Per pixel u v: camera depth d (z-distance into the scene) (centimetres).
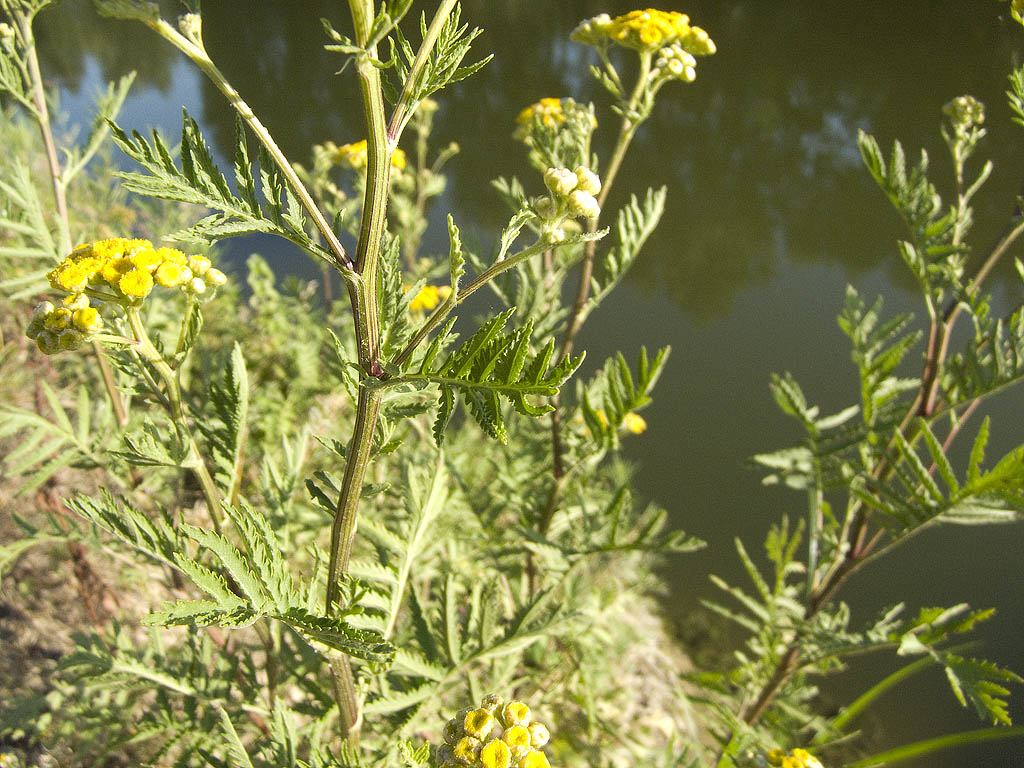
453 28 20
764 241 144
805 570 47
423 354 24
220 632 40
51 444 35
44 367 60
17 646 48
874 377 43
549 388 19
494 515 48
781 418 101
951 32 201
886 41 207
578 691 57
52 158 38
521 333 19
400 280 23
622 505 37
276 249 111
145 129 129
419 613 34
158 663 36
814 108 188
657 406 103
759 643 51
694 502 91
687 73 39
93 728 40
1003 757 66
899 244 41
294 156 131
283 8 241
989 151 155
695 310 124
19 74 38
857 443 44
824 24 222
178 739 34
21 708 40
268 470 33
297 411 67
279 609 22
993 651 72
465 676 38
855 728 70
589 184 22
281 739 28
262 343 77
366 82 19
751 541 87
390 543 31
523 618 33
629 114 40
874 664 76
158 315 45
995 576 80
